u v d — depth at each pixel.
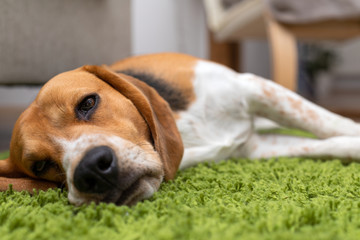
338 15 2.68
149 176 1.07
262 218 0.84
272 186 1.13
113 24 2.79
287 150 1.62
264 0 2.76
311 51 7.66
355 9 2.65
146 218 0.86
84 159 0.94
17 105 5.52
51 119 1.13
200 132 1.53
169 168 1.21
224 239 0.72
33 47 2.17
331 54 7.66
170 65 1.59
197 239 0.74
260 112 1.69
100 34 2.65
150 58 1.65
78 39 2.47
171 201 0.97
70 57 2.42
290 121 1.64
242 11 3.36
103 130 1.08
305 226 0.80
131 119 1.18
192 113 1.52
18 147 1.15
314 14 2.69
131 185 1.00
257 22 3.39
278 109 1.62
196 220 0.83
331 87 8.12
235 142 1.61
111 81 1.25
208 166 1.51
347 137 1.50
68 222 0.85
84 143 1.03
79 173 0.92
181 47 4.93
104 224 0.85
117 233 0.81
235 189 1.13
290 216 0.83
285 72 2.77
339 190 1.07
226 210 0.91
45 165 1.14
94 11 2.58
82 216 0.89
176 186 1.17
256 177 1.28
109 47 2.76
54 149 1.09
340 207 0.91
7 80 2.05
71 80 1.21
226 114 1.59
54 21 2.29
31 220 0.88
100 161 0.94
